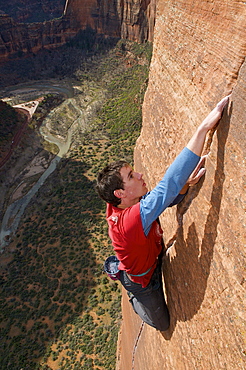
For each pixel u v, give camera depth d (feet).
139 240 11.18
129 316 28.45
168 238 14.74
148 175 20.34
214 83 10.46
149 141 20.47
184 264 12.65
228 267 9.20
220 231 9.68
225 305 9.30
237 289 8.76
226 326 9.21
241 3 8.73
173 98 15.17
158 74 18.54
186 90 13.33
